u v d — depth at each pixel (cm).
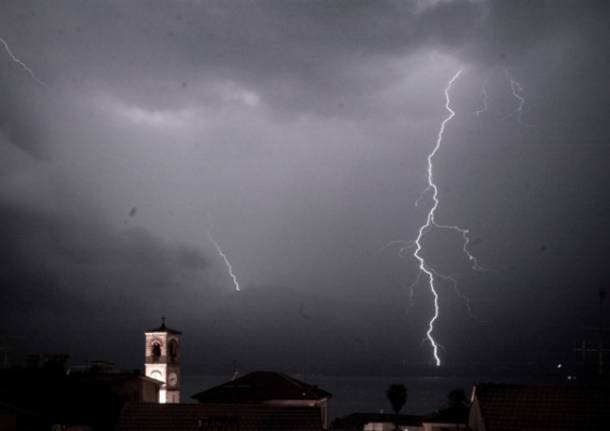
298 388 5875
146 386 5697
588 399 3612
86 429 4372
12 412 4097
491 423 3509
